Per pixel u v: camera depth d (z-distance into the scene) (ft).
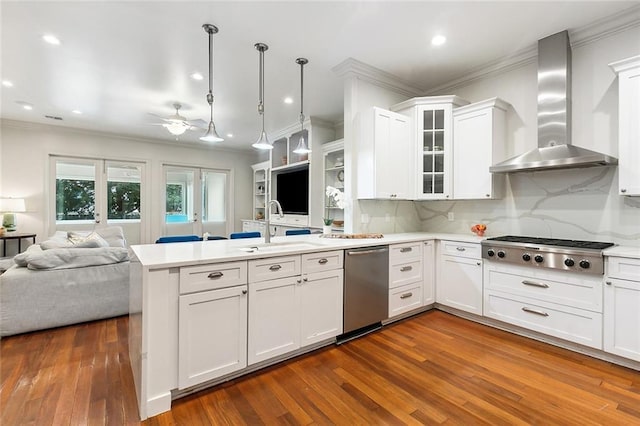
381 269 9.48
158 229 21.95
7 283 8.90
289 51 9.96
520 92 10.53
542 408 5.73
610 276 7.25
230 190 25.21
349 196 11.38
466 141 10.87
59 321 9.54
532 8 7.86
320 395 6.17
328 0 7.49
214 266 6.31
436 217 13.06
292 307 7.51
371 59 10.56
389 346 8.36
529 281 8.64
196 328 6.09
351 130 11.21
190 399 6.04
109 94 13.44
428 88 12.97
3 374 6.90
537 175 10.05
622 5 7.76
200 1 7.47
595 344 7.49
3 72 11.26
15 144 17.43
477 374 6.91
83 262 10.07
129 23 8.32
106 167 20.13
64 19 8.09
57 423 5.33
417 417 5.50
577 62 9.15
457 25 8.63
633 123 7.50
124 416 5.54
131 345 7.36
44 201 18.12
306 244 8.89
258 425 5.32
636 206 8.13
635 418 5.43
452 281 10.60
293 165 18.39
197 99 14.14
